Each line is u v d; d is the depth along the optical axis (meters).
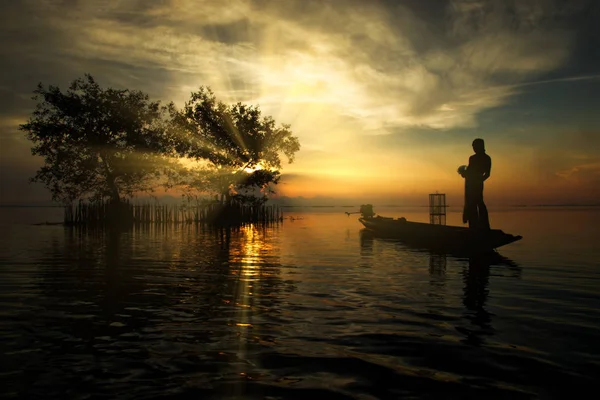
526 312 6.01
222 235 20.59
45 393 3.45
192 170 34.53
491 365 4.07
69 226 27.36
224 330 5.17
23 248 14.17
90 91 30.42
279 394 3.44
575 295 7.11
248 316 5.80
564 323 5.47
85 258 11.70
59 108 29.88
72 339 4.80
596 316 5.80
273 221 36.06
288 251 13.63
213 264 10.68
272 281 8.39
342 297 6.98
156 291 7.41
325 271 9.64
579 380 3.72
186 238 18.77
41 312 5.95
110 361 4.14
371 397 3.39
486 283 8.17
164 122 33.72
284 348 4.54
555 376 3.81
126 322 5.48
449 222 29.34
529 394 3.45
